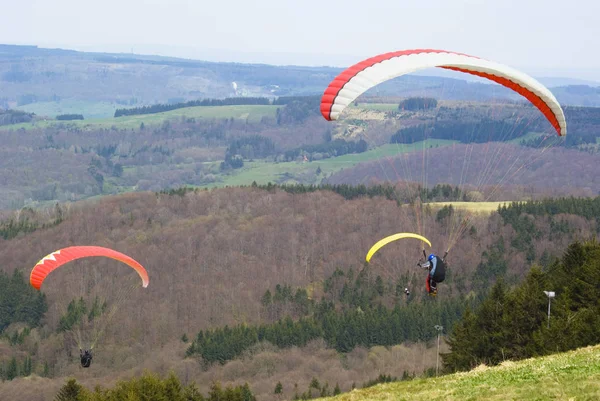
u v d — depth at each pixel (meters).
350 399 52.44
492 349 94.75
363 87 49.88
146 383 94.00
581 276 92.62
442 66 52.78
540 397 40.56
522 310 92.88
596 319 81.56
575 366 45.84
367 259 59.50
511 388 43.56
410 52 54.31
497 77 57.94
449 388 47.84
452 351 106.69
